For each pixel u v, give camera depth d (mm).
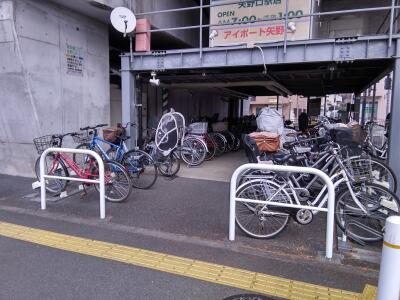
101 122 7949
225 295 2578
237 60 6406
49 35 6312
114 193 4941
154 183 5938
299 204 3457
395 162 5469
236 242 3562
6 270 2904
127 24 6613
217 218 4297
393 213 3443
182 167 7812
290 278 2840
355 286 2732
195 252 3311
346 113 17156
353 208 3539
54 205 4738
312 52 5879
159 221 4168
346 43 5648
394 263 1909
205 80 9133
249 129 13562
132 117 7340
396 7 5254
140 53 7051
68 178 4469
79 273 2871
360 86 12008
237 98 19109
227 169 7625
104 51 7961
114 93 9586
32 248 3346
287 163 4234
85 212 4461
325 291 2654
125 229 3896
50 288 2639
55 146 5090
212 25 6426
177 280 2781
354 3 9844
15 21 5566
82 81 7262
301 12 6680
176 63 6840
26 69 5828
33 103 6000
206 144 8344
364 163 4082
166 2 8977
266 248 3424
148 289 2645
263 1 6859
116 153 5809
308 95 16641
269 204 3438
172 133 6332
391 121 5461
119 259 3137
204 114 15984
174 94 12555
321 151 4695
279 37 6840
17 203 4812
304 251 3355
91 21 7453
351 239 3600
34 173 6207
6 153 6395
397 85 5375
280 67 7129
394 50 5387
